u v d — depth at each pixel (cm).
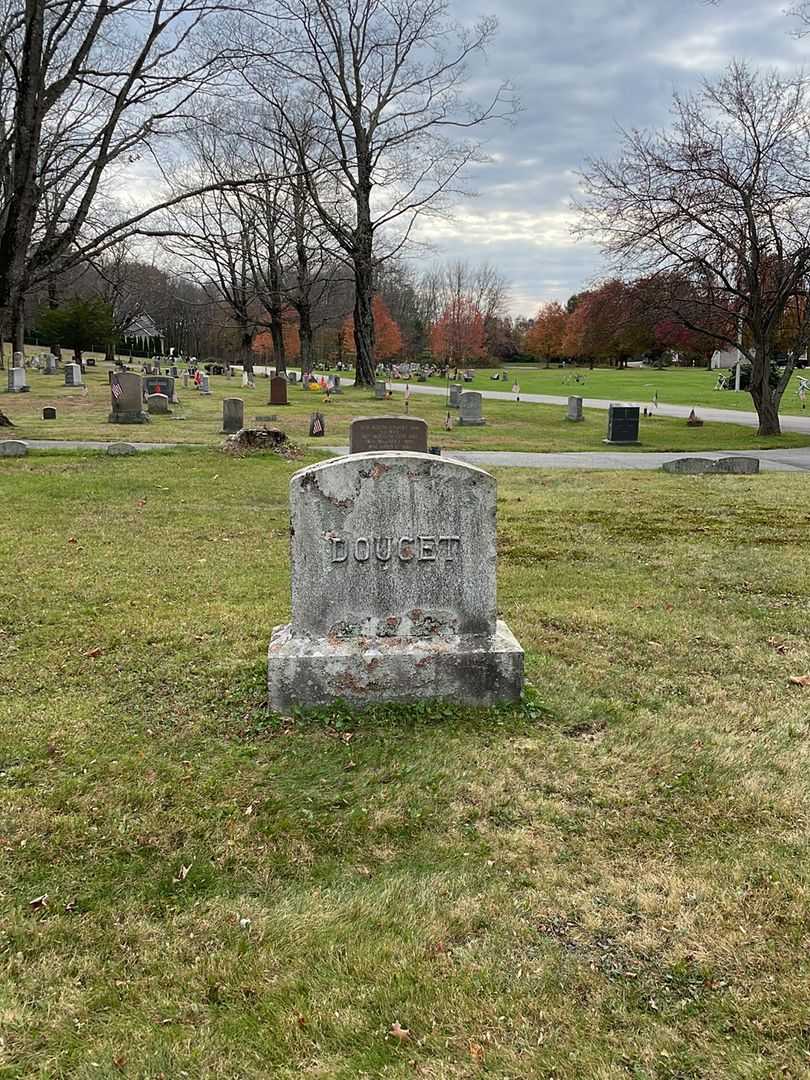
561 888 311
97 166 1950
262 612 646
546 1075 228
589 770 398
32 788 377
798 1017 247
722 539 966
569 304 10494
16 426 2256
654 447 2328
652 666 540
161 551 863
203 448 1747
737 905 298
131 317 6938
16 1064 233
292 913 298
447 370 8162
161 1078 229
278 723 438
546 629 615
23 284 2009
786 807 365
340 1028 246
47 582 727
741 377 5816
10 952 276
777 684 511
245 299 5388
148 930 288
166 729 440
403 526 447
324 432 2316
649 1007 253
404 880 316
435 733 430
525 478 1555
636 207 2577
